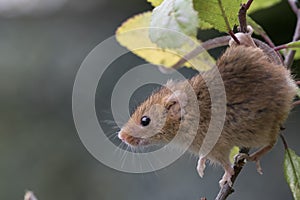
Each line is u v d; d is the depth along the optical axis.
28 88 1.96
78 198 1.74
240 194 1.59
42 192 1.77
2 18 2.15
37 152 1.84
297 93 1.05
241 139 1.03
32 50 2.04
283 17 1.69
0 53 2.05
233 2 1.04
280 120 1.03
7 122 1.90
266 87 1.03
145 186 1.66
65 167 1.80
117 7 2.04
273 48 1.05
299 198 1.06
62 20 2.10
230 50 1.04
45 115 1.91
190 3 1.04
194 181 1.59
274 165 1.60
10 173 1.80
